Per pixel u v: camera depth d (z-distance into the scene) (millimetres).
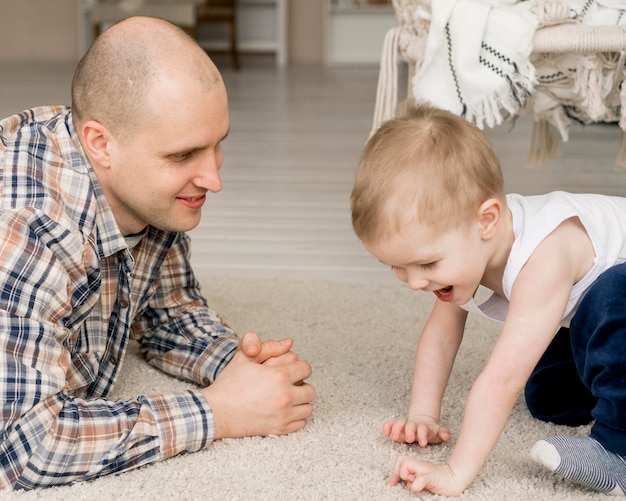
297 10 7098
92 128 1051
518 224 1029
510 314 988
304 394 1134
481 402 964
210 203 2670
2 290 975
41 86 5371
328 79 6125
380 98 1809
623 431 965
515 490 980
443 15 1598
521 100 1594
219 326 1361
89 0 7047
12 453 958
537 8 1572
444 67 1630
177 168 1057
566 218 1013
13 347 965
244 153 3545
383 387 1286
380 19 6969
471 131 1014
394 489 980
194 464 1039
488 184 989
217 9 6340
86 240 1057
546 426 1167
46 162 1060
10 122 1180
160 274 1352
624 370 954
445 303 1146
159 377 1342
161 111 1014
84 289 1066
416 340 1494
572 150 3492
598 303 988
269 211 2572
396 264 1006
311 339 1496
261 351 1146
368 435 1124
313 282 1854
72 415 999
